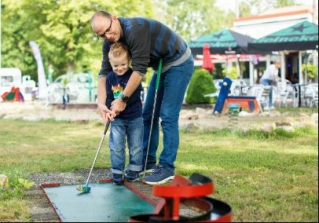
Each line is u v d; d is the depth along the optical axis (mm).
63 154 5984
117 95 4281
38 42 24219
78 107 15828
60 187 4059
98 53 24156
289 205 3260
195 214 3178
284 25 22000
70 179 4473
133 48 4055
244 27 23062
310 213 3049
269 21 22391
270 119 9898
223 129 8320
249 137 7539
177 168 4809
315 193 3584
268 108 12266
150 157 4625
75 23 22594
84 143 7125
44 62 29406
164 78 4367
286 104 14828
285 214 3039
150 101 4574
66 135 8273
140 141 4344
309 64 21328
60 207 3371
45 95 19250
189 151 6027
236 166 4906
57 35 22734
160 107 4547
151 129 4398
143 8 23484
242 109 12086
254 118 10258
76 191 3887
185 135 7934
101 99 4289
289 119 9695
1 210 3336
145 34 4059
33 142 7301
